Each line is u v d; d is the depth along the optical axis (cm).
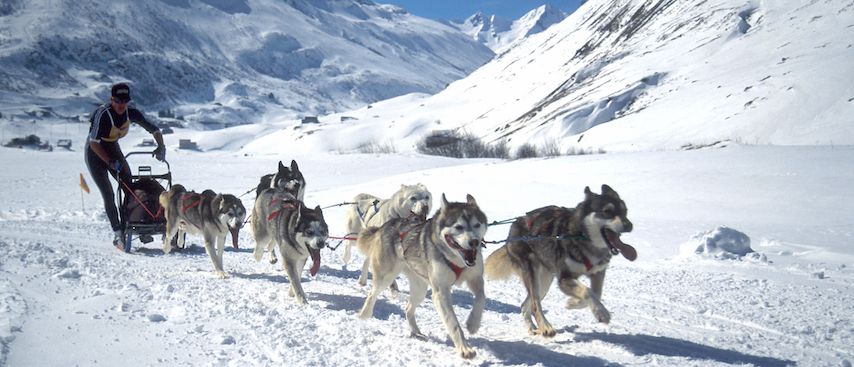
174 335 473
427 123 10512
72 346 438
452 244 436
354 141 9912
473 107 11569
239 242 1155
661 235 1080
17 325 475
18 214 1527
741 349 452
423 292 498
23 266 739
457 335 432
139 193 969
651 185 1664
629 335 497
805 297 623
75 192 2170
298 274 636
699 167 1847
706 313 580
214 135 12706
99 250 964
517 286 752
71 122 17350
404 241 487
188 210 824
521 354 442
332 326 514
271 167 3409
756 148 2123
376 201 810
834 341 467
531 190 1716
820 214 1205
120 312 537
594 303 439
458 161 3741
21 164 3288
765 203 1344
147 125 981
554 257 484
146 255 938
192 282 699
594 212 464
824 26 6038
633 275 784
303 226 609
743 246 918
